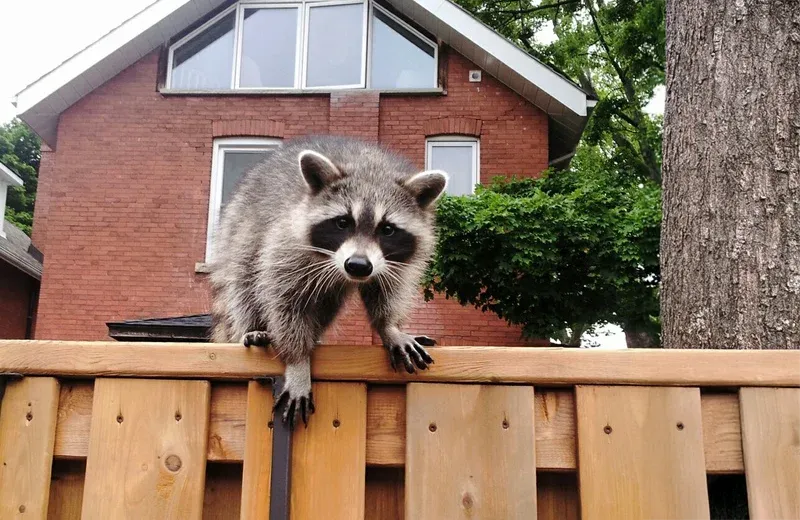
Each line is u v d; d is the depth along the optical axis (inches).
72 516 27.6
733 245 36.6
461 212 91.8
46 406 27.5
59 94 125.6
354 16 133.2
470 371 27.4
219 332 42.2
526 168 122.9
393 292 38.0
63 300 122.6
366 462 27.4
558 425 27.4
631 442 26.6
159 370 27.7
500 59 120.4
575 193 95.2
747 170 36.9
